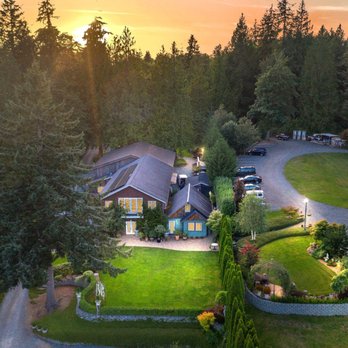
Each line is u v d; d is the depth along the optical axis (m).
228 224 44.69
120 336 36.34
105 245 40.94
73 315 39.38
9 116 41.62
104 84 87.62
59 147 39.16
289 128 105.38
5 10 99.81
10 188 37.78
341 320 35.47
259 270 38.28
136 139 86.81
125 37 97.12
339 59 111.81
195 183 68.50
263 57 114.81
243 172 74.25
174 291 42.19
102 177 72.94
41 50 91.69
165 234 54.09
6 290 36.97
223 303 36.53
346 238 42.38
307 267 42.94
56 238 38.44
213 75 110.25
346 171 77.31
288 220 54.09
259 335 34.41
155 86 93.06
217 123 89.25
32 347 36.16
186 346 35.62
